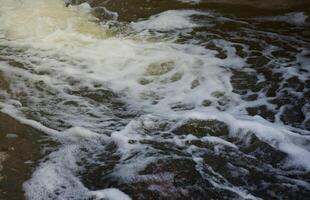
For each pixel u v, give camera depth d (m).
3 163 4.44
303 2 8.11
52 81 6.16
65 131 5.00
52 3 9.27
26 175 4.29
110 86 6.03
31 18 8.49
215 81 5.98
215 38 7.27
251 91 5.69
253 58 6.54
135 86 6.02
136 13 8.54
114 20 8.32
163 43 7.21
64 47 7.23
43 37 7.64
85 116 5.35
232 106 5.41
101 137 4.87
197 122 4.90
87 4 9.09
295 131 4.78
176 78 6.16
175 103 5.58
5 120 5.17
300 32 7.27
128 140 4.71
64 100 5.70
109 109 5.52
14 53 7.04
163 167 4.21
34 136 4.90
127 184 4.06
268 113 5.19
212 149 4.51
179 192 3.92
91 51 7.05
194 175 4.11
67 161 4.50
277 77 5.95
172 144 4.61
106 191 4.02
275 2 8.21
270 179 4.09
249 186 4.02
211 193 3.92
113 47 7.16
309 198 3.86
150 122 5.00
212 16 8.09
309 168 4.18
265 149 4.45
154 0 8.95
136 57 6.78
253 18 7.88
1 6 9.16
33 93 5.85
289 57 6.50
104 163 4.43
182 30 7.64
